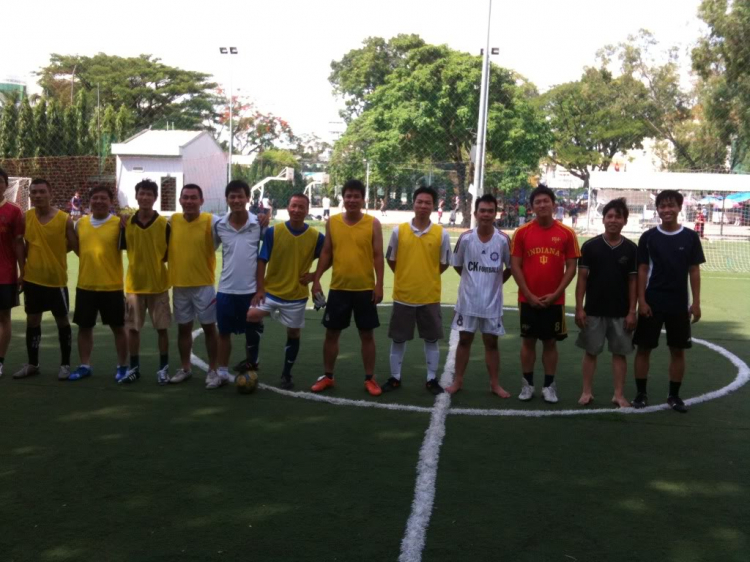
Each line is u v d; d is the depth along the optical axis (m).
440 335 6.23
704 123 33.22
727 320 10.27
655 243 5.73
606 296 5.86
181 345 6.40
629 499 4.08
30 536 3.54
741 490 4.23
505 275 6.30
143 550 3.41
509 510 3.91
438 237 6.13
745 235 29.67
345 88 41.41
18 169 30.14
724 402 6.07
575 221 33.91
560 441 5.04
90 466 4.44
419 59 29.97
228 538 3.54
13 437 4.94
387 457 4.66
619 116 43.41
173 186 30.02
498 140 29.28
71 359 7.19
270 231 6.13
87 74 51.06
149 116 51.09
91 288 6.28
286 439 4.98
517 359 7.63
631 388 6.53
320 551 3.43
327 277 14.30
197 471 4.38
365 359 6.23
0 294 6.27
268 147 52.94
